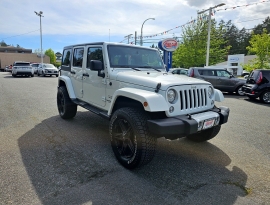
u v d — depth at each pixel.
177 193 2.51
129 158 3.04
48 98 8.87
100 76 3.91
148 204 2.30
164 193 2.50
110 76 3.68
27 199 2.33
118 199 2.37
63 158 3.33
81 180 2.73
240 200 2.41
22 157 3.34
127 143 3.13
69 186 2.59
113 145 3.29
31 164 3.11
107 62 3.77
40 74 24.12
